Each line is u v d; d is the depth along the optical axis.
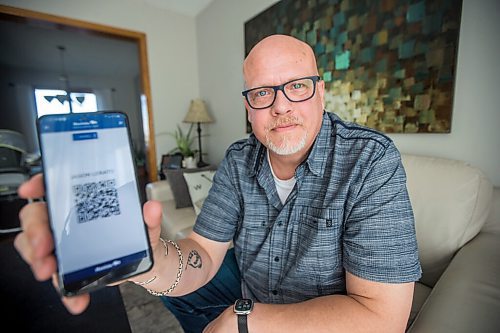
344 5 1.28
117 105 6.20
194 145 2.97
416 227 0.84
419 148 1.10
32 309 1.27
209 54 2.62
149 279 0.48
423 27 1.01
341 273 0.61
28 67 5.06
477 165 0.95
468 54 0.92
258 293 0.76
